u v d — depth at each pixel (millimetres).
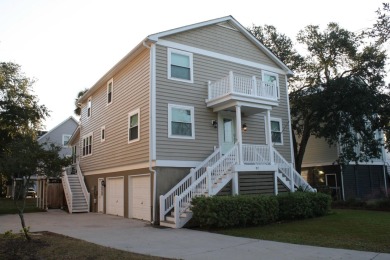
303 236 9672
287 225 12055
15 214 18516
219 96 14867
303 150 23016
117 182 17469
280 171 16203
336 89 19859
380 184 25875
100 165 19672
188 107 15062
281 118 18750
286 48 25156
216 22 16609
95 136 21000
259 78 18094
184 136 14680
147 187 14492
